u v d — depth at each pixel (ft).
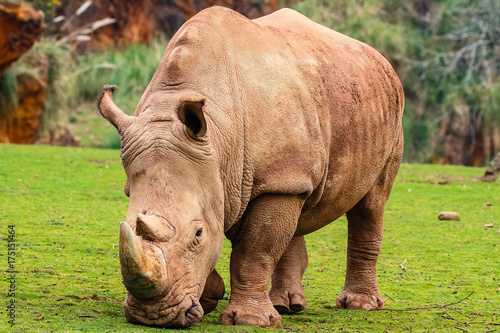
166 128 42.83
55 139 217.56
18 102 209.97
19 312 44.80
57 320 43.09
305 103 50.19
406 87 292.61
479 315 54.80
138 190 41.78
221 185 44.50
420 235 90.58
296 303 56.03
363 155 56.39
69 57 239.91
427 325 51.47
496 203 118.62
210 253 43.06
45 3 229.45
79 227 81.76
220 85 46.50
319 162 50.19
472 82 295.69
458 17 306.35
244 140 46.80
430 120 289.33
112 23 263.29
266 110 47.98
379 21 294.66
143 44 267.59
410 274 70.38
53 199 99.14
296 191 48.08
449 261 76.43
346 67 56.59
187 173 42.32
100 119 226.99
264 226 48.26
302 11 289.33
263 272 48.85
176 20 276.00
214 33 48.19
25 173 120.26
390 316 54.95
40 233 76.74
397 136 62.64
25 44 193.98
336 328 49.60
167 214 40.86
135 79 243.40
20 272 59.26
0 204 92.07
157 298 40.04
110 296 53.36
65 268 62.44
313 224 56.13
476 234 91.66
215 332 42.57
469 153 292.20
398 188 133.59
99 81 239.30
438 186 138.21
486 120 288.10
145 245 39.01
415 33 299.99
